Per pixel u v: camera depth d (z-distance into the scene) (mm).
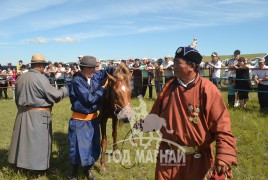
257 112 9281
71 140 4926
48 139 5395
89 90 4848
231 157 2678
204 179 2719
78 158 4902
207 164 2953
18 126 5371
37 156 5266
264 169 5492
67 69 16188
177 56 2941
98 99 4934
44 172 5570
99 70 5742
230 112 9406
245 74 10164
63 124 9414
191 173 2949
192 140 2898
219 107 2824
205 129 2881
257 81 9688
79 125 4895
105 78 5613
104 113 5562
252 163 5820
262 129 7605
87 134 4910
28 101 5238
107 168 5727
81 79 4828
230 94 10516
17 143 5371
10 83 18000
